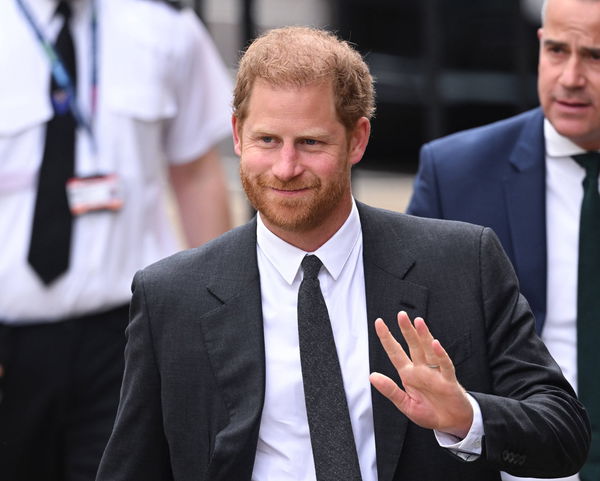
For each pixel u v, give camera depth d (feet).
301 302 32.63
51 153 49.57
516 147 42.91
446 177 43.42
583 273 41.19
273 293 33.14
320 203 31.40
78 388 49.70
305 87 30.89
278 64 30.96
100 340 49.80
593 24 39.42
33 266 48.83
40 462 50.29
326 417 31.76
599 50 39.60
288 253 32.94
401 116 85.51
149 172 51.39
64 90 49.98
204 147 54.24
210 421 32.71
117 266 49.93
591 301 41.11
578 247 41.45
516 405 30.78
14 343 49.52
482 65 77.97
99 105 50.42
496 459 30.37
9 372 49.65
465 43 78.13
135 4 51.90
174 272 33.63
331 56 31.24
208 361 32.81
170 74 52.31
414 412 30.04
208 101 54.19
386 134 86.58
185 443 32.78
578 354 41.22
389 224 33.76
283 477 32.04
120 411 33.73
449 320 32.58
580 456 31.81
